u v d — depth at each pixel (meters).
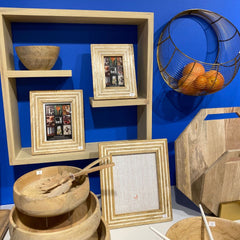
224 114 1.25
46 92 0.96
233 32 1.10
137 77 1.12
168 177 1.00
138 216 0.96
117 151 0.97
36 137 0.96
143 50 1.01
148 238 0.88
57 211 0.70
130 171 0.97
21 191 0.82
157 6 1.07
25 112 1.04
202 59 1.15
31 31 0.99
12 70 0.91
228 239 0.76
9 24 0.94
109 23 1.03
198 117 1.00
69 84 1.07
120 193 0.96
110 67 0.99
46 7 0.97
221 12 1.13
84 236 0.70
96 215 0.75
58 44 1.02
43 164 1.11
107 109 1.13
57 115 0.97
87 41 1.04
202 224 0.78
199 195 0.96
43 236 0.65
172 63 1.10
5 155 1.06
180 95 1.18
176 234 0.74
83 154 0.97
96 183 1.18
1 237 0.86
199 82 0.97
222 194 0.95
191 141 1.01
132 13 0.91
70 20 0.95
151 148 1.00
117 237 0.88
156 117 1.18
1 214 0.98
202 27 1.12
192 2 1.10
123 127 1.17
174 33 1.10
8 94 0.87
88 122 1.12
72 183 0.87
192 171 1.02
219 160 0.88
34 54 0.84
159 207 0.98
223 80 1.00
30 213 0.70
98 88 0.97
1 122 1.03
